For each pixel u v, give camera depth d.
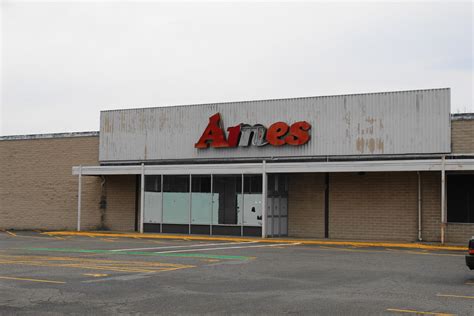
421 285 14.31
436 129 28.14
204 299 12.45
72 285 14.39
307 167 29.36
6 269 17.61
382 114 29.45
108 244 27.25
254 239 29.91
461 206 27.50
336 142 30.50
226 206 32.25
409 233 28.61
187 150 34.84
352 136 30.14
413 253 22.78
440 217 27.94
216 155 33.84
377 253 22.70
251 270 17.27
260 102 32.72
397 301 12.12
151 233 34.19
